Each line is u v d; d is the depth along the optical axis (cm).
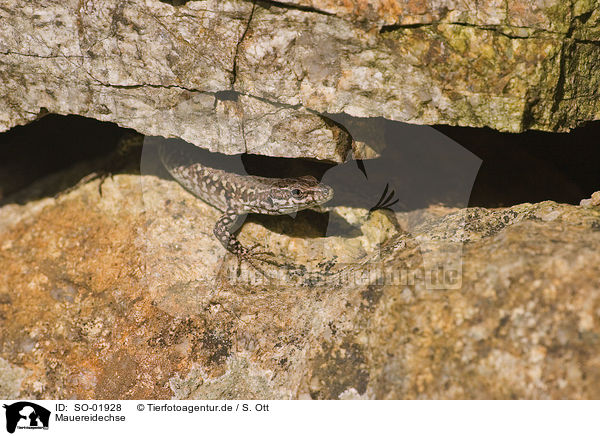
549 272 245
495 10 288
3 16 322
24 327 379
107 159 490
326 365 287
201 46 312
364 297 296
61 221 444
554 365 226
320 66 308
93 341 363
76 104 347
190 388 330
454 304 262
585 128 351
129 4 307
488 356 241
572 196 395
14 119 361
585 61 309
